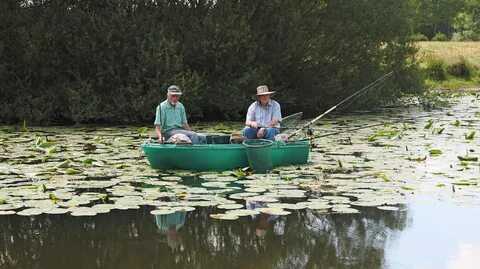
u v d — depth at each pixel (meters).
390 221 7.46
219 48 19.28
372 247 6.54
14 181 9.47
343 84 22.61
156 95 18.61
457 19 68.56
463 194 8.66
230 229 7.27
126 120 18.89
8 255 6.38
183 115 11.52
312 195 8.56
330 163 11.03
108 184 9.14
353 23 22.80
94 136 15.36
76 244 6.73
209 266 6.03
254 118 11.52
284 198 8.52
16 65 18.81
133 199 8.28
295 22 20.70
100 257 6.30
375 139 14.39
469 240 6.71
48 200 8.17
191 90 18.61
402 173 10.09
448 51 41.84
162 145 10.34
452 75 37.72
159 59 18.55
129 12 19.25
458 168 10.54
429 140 14.20
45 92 18.86
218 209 8.12
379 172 10.20
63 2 19.19
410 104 26.53
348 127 17.31
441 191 8.83
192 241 6.82
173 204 8.02
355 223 7.44
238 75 20.09
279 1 20.30
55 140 14.45
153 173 10.15
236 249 6.56
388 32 24.70
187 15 19.81
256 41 20.25
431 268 5.91
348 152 12.35
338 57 22.14
